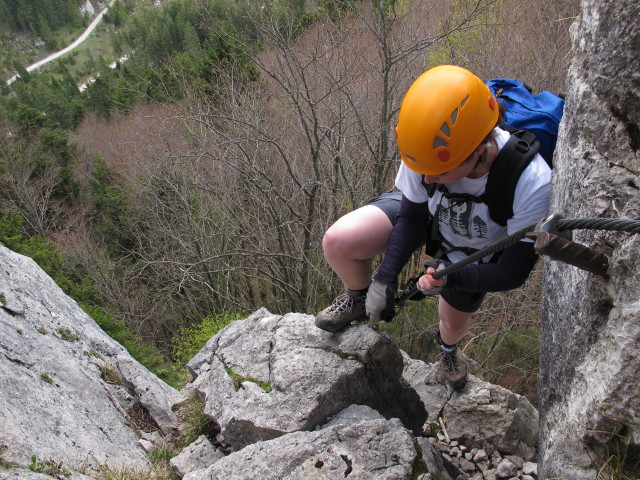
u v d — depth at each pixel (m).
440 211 2.08
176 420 3.50
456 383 3.28
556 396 2.11
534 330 8.27
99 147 22.38
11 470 2.50
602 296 1.73
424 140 1.81
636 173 1.62
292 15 8.07
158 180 11.64
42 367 3.58
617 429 1.75
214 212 10.86
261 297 12.72
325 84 8.46
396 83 7.90
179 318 14.76
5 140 19.91
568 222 1.40
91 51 103.94
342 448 2.29
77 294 13.47
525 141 1.88
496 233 2.03
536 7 9.20
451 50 8.45
